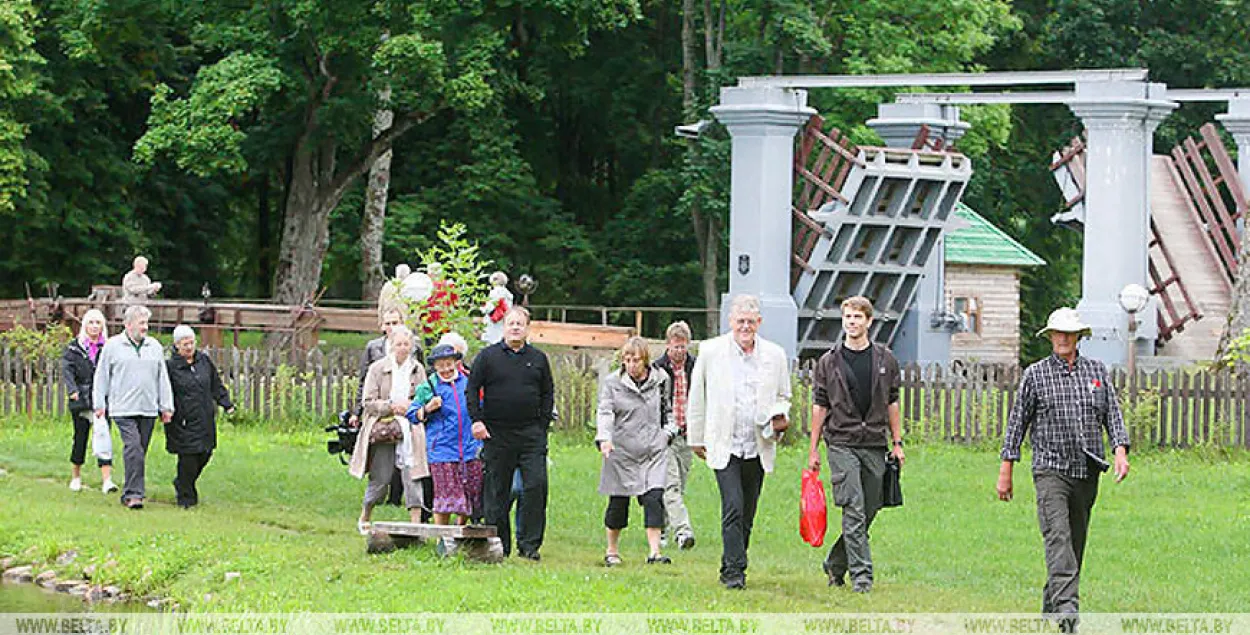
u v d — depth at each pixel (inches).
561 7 1979.6
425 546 762.8
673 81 2709.2
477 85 1975.9
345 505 964.6
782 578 724.7
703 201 2399.1
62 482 1049.5
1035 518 936.9
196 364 953.5
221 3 2007.9
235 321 1833.2
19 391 1363.2
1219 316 1769.2
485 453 773.3
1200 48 2625.5
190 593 717.9
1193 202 1841.8
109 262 2342.5
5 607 711.1
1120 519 936.9
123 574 751.7
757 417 700.7
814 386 692.7
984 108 2421.3
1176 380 1246.3
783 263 1556.3
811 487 692.7
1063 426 617.0
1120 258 1525.6
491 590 670.5
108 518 876.6
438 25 1952.5
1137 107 1515.7
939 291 1696.6
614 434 764.6
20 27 1959.9
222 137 1927.9
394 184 2630.4
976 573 762.2
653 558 764.6
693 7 2484.0
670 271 2605.8
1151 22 2755.9
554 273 2605.8
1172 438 1243.2
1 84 1972.2
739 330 703.1
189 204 2461.9
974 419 1277.1
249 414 1346.0
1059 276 2874.0
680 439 820.6
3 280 2298.2
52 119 2176.4
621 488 762.2
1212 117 2669.8
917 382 1296.8
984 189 2608.3
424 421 789.9
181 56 2342.5
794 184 1648.6
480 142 2554.1
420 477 836.0
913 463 1178.6
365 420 856.9
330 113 2041.1
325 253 2477.9
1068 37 2704.2
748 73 2361.0
